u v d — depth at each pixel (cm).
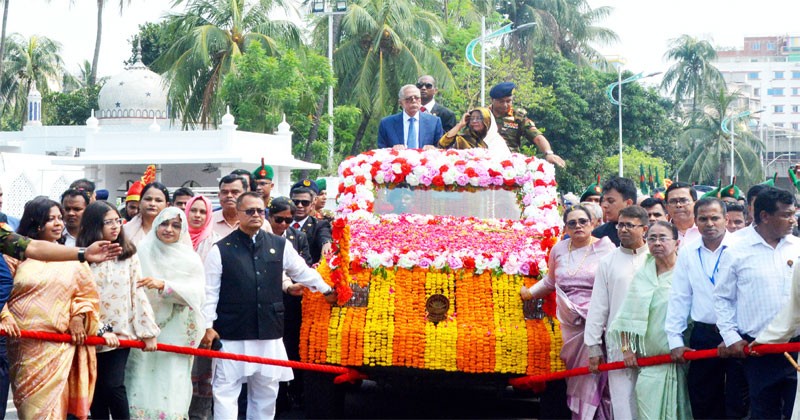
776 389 723
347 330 833
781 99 14850
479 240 902
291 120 3462
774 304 726
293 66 3375
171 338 798
